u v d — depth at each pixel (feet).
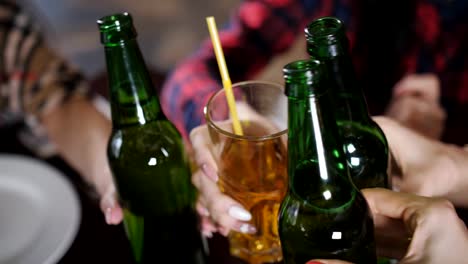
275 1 3.13
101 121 2.99
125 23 1.66
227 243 2.10
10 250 2.22
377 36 3.13
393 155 1.99
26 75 3.08
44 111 3.05
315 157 1.40
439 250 1.43
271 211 1.80
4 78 3.08
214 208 1.85
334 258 1.48
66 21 8.11
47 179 2.47
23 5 3.34
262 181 1.76
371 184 1.65
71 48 7.53
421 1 2.96
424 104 3.00
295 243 1.50
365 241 1.48
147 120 1.82
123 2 8.40
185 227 2.02
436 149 1.97
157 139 1.85
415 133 2.01
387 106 3.21
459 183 1.94
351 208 1.46
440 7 2.93
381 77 3.22
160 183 1.89
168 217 1.97
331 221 1.46
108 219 2.05
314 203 1.44
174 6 8.17
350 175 1.55
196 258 2.04
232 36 3.19
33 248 2.20
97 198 2.43
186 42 7.38
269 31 3.16
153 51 7.30
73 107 3.07
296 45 3.22
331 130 1.37
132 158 1.83
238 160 1.74
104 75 3.55
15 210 2.38
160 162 1.86
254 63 3.22
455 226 1.46
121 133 1.82
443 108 3.03
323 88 1.33
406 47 3.09
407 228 1.53
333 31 1.46
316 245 1.48
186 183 1.96
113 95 1.74
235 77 3.20
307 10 3.13
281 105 1.78
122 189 1.90
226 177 1.79
